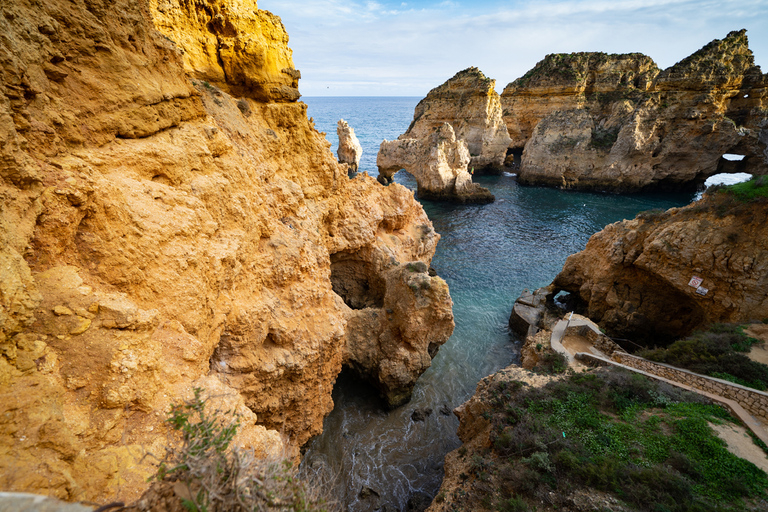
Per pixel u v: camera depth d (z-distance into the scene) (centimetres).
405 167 7006
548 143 7331
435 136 6275
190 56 1645
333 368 1694
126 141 973
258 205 1440
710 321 2494
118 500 538
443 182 6231
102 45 909
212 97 1558
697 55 6525
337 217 2495
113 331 693
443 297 2139
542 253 4538
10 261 586
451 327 2309
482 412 1648
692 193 7050
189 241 976
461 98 8275
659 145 6719
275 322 1374
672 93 6581
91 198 777
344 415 2145
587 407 1546
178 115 1170
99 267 770
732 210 2406
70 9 840
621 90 7638
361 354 2261
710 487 1183
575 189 7238
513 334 3058
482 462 1390
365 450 1939
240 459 454
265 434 835
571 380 1752
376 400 2261
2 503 280
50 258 692
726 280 2348
